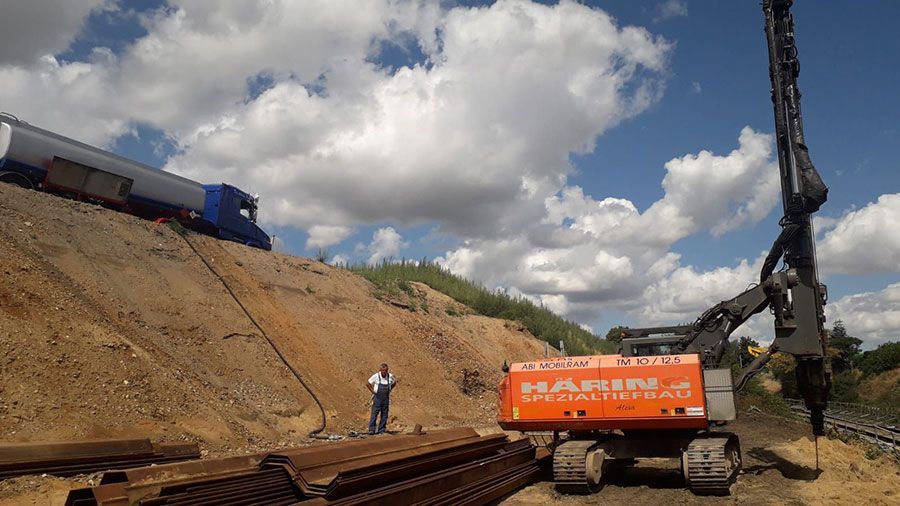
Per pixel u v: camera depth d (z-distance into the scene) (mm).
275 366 18750
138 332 15992
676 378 12961
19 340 12133
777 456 17078
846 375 62875
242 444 13766
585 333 44844
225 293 20828
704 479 12133
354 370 21625
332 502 7609
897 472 15844
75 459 9727
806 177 13469
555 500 12195
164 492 6793
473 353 29516
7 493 8359
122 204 22281
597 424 13414
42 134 20281
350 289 27609
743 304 13867
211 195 26094
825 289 13891
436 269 42750
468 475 11117
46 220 18016
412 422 20562
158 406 13227
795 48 14320
